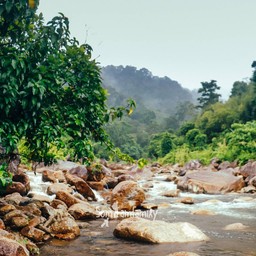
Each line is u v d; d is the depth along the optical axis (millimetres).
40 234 5617
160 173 25906
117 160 42844
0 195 8578
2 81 4973
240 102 52969
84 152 6062
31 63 5312
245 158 22969
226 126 47656
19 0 5020
